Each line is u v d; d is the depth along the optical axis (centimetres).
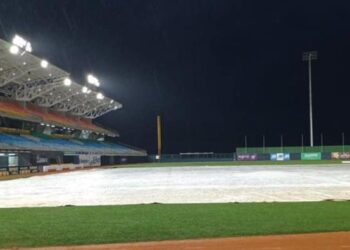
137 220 1260
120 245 962
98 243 982
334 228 1116
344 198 1831
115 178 3662
